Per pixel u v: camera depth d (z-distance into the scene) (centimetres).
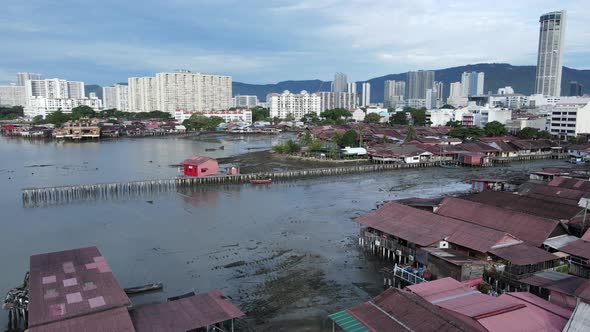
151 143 19075
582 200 5809
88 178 10394
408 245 4962
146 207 7675
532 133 17225
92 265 3862
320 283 4491
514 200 6412
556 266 4412
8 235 6091
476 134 17775
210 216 7062
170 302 3481
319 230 6322
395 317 3006
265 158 13938
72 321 2961
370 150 13738
